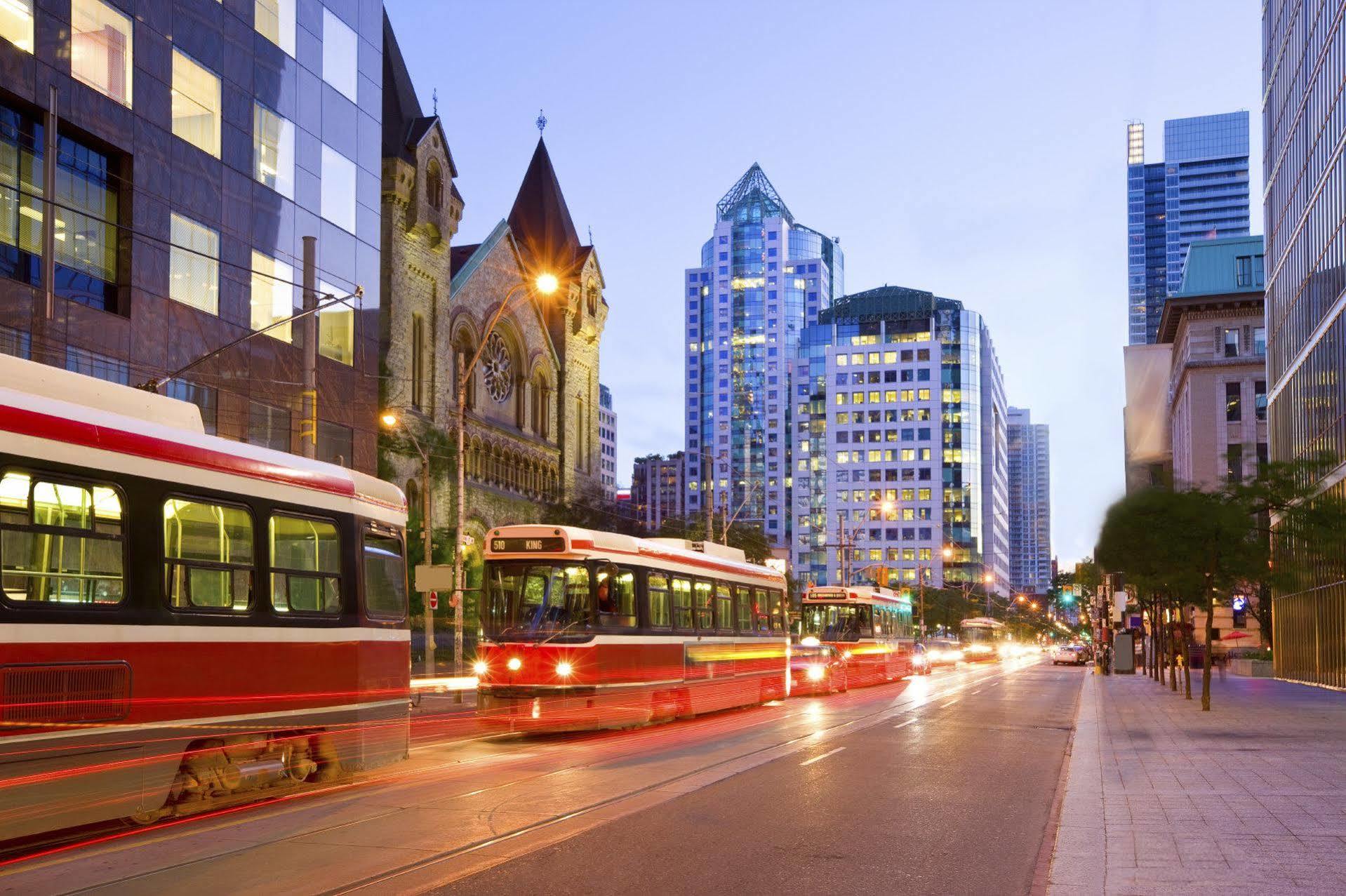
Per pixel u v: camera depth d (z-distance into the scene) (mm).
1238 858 10320
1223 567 35594
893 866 10352
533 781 15562
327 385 46531
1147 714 31562
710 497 63281
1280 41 61781
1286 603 60406
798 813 13250
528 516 90688
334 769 14586
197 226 39938
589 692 22109
